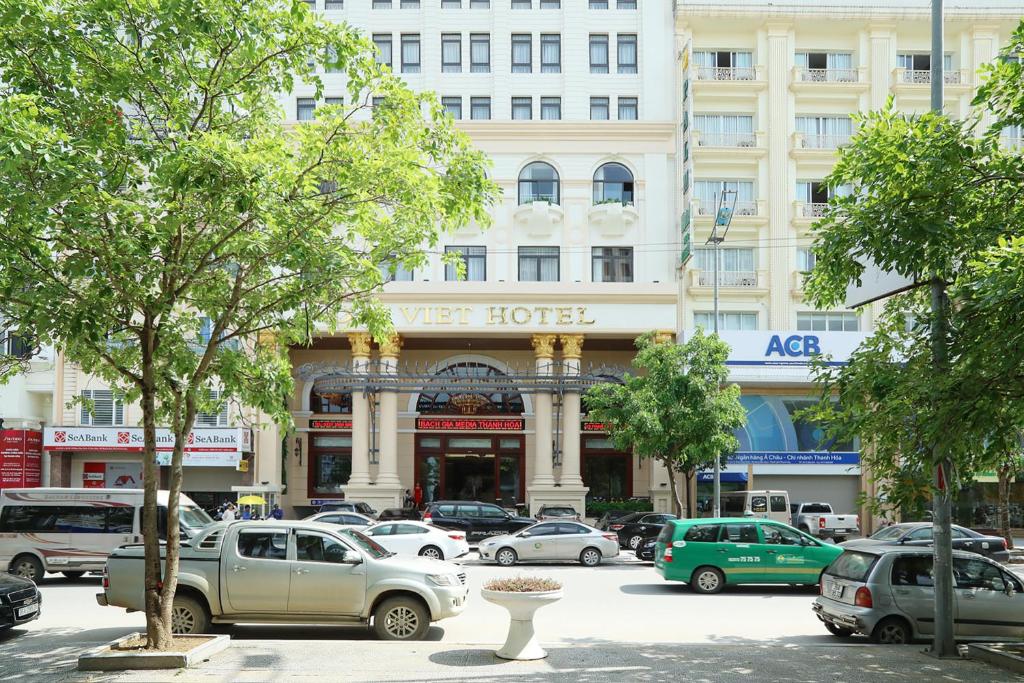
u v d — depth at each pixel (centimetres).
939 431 941
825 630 1414
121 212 960
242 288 1198
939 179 987
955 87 3928
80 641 1244
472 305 3719
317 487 4031
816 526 3331
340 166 1080
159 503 1898
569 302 3734
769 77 3981
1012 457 1097
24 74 983
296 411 4025
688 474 3088
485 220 1201
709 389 2917
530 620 1077
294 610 1220
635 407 2870
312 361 4088
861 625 1227
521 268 3812
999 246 929
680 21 3953
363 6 3922
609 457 4094
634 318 3747
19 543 2027
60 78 992
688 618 1533
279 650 1098
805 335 3691
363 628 1363
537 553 2486
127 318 1084
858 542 1512
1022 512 3781
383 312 1259
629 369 4075
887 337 1117
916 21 3997
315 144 1067
